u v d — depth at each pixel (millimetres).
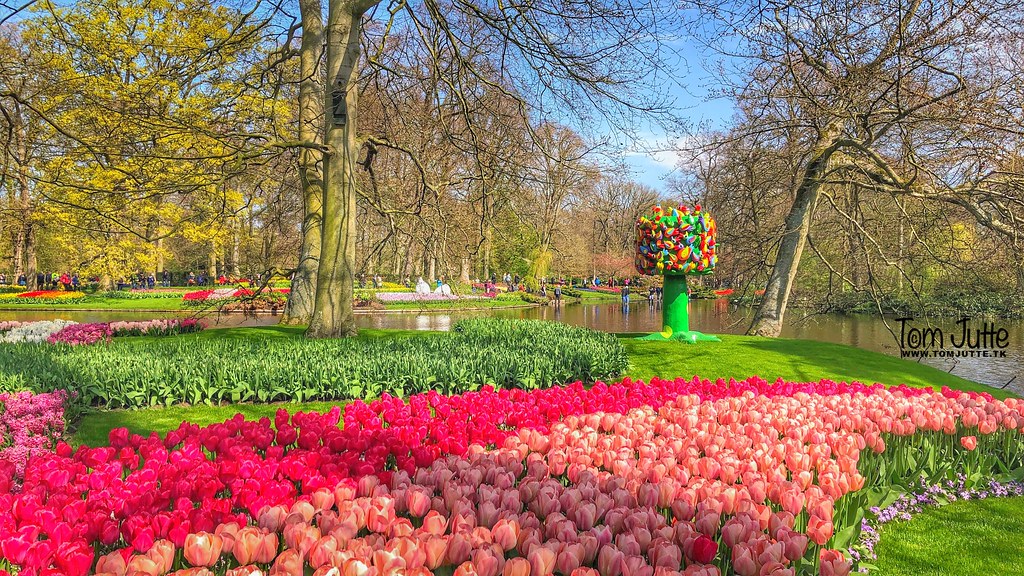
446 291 38406
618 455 3988
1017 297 18016
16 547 2699
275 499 3344
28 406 6117
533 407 5578
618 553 2604
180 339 12266
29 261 37312
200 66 14367
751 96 13773
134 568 2531
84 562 2551
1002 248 14531
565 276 68938
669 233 12914
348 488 3326
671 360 11422
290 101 19953
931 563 3941
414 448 4113
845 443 4477
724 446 4520
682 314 13492
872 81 11828
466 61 12172
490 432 4625
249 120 15023
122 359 8195
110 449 4051
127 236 34812
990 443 5621
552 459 3943
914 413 5160
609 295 53719
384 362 8383
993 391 10445
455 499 3270
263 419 4840
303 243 16250
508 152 14281
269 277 15562
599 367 9469
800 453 4098
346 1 12602
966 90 11031
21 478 4484
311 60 15516
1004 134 11984
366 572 2418
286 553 2475
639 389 6438
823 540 3086
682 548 2965
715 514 3127
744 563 2744
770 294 16484
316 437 4441
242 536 2668
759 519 3164
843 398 5957
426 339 11688
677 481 3574
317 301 12773
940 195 13641
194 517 2994
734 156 16156
